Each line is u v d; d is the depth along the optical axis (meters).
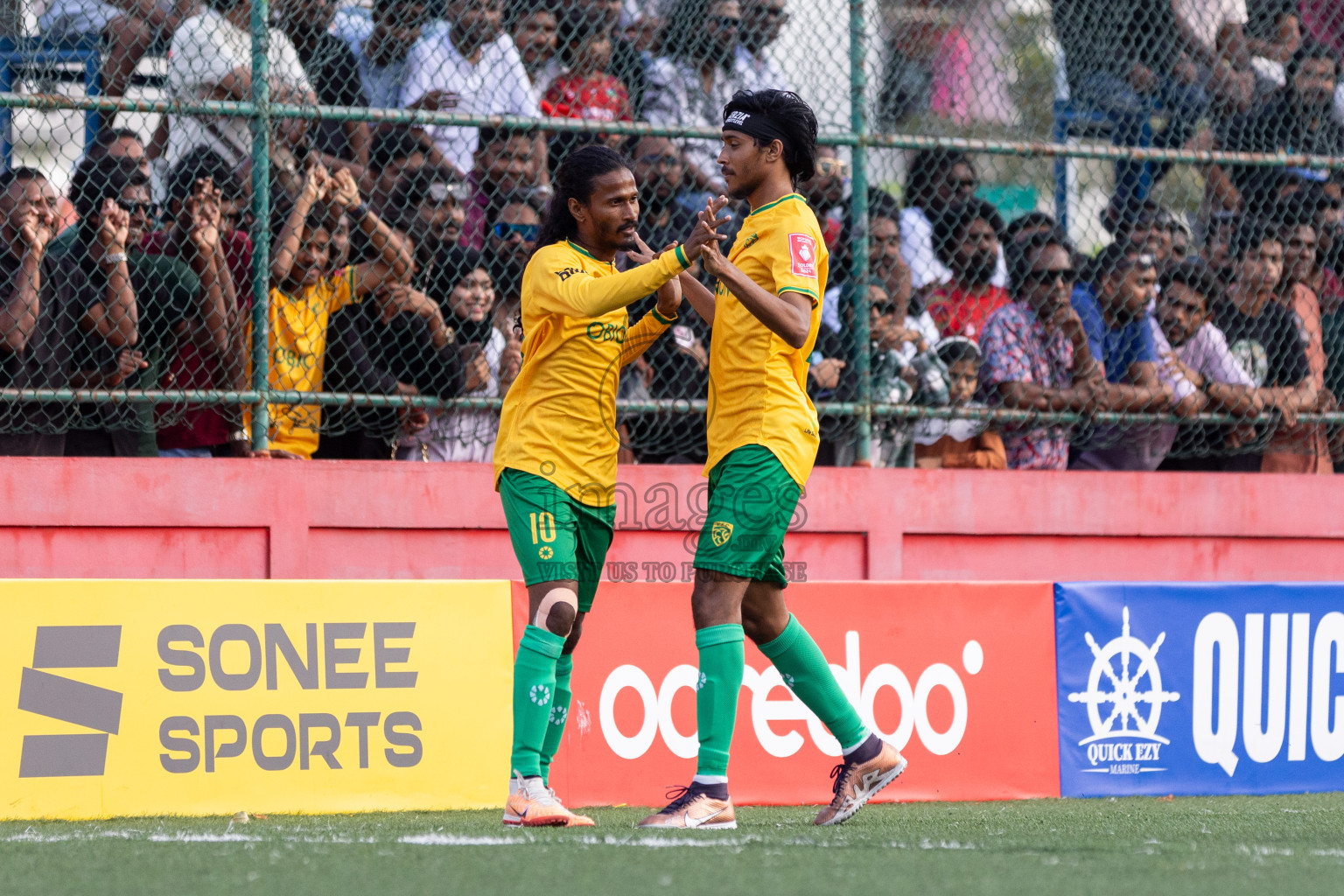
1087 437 23.03
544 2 21.67
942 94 23.52
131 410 19.14
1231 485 23.39
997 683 18.80
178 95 19.70
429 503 20.08
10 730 15.29
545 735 14.21
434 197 20.52
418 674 16.88
